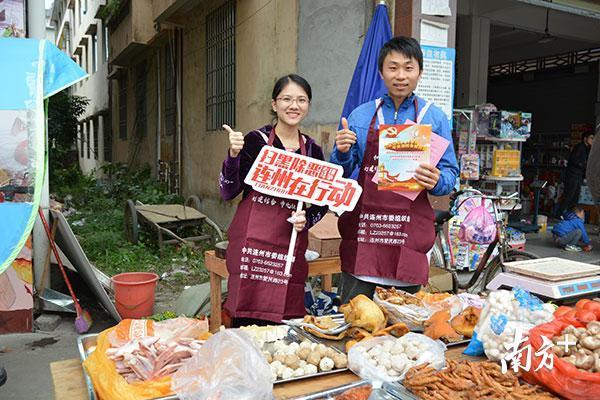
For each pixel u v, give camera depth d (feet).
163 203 32.81
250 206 8.55
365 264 8.48
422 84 15.80
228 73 27.76
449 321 7.23
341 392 5.55
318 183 7.98
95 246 23.53
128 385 5.29
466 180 22.00
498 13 31.32
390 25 15.85
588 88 38.86
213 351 5.47
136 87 47.62
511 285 8.72
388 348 6.31
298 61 20.92
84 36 73.36
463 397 5.25
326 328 7.11
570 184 30.50
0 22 14.44
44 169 10.32
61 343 14.11
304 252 8.73
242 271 8.47
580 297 8.34
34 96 10.52
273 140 8.46
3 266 9.26
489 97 47.44
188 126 34.32
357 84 15.15
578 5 22.17
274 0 22.44
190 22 32.99
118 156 57.16
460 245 20.43
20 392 11.31
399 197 8.22
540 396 5.24
